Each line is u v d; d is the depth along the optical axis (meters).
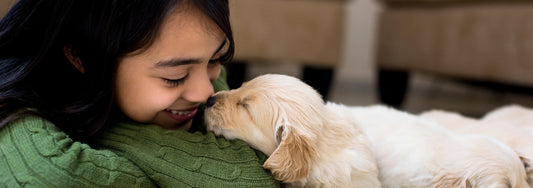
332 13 3.40
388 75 3.80
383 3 4.07
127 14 1.08
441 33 3.29
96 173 1.02
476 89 4.50
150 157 1.12
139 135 1.17
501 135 1.77
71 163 1.00
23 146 1.02
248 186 1.15
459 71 3.18
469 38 3.07
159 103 1.17
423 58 3.47
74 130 1.16
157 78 1.15
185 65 1.14
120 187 1.04
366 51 5.48
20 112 1.09
